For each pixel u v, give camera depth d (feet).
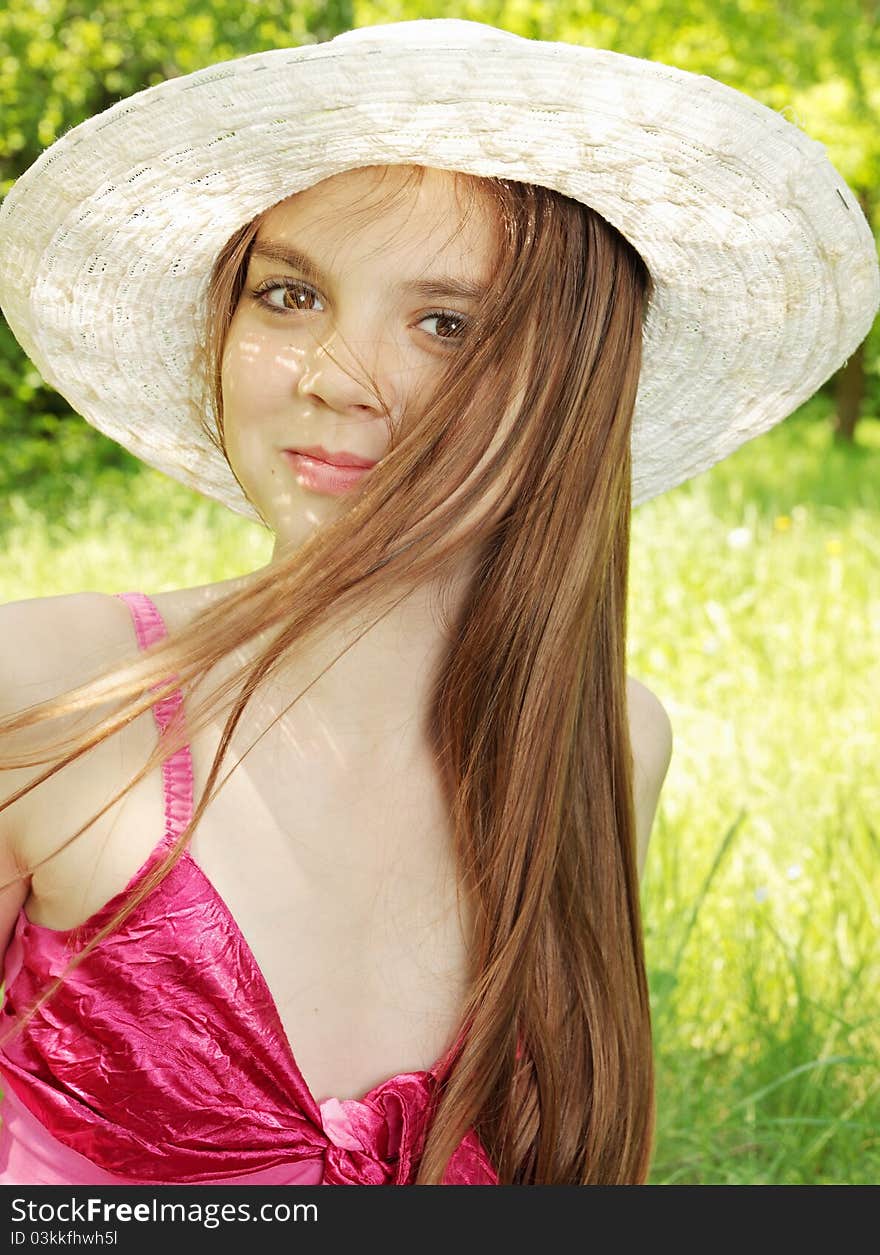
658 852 10.83
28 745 4.56
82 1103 4.53
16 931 4.86
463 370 4.47
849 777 11.91
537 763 4.90
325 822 4.79
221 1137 4.53
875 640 15.69
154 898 4.48
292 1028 4.67
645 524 20.36
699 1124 8.21
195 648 4.39
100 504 23.20
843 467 34.19
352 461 4.54
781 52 37.93
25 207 4.91
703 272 5.05
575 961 5.20
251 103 4.22
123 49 30.68
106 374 5.56
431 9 33.94
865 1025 8.87
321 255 4.48
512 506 4.73
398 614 4.82
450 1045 4.91
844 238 4.88
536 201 4.56
